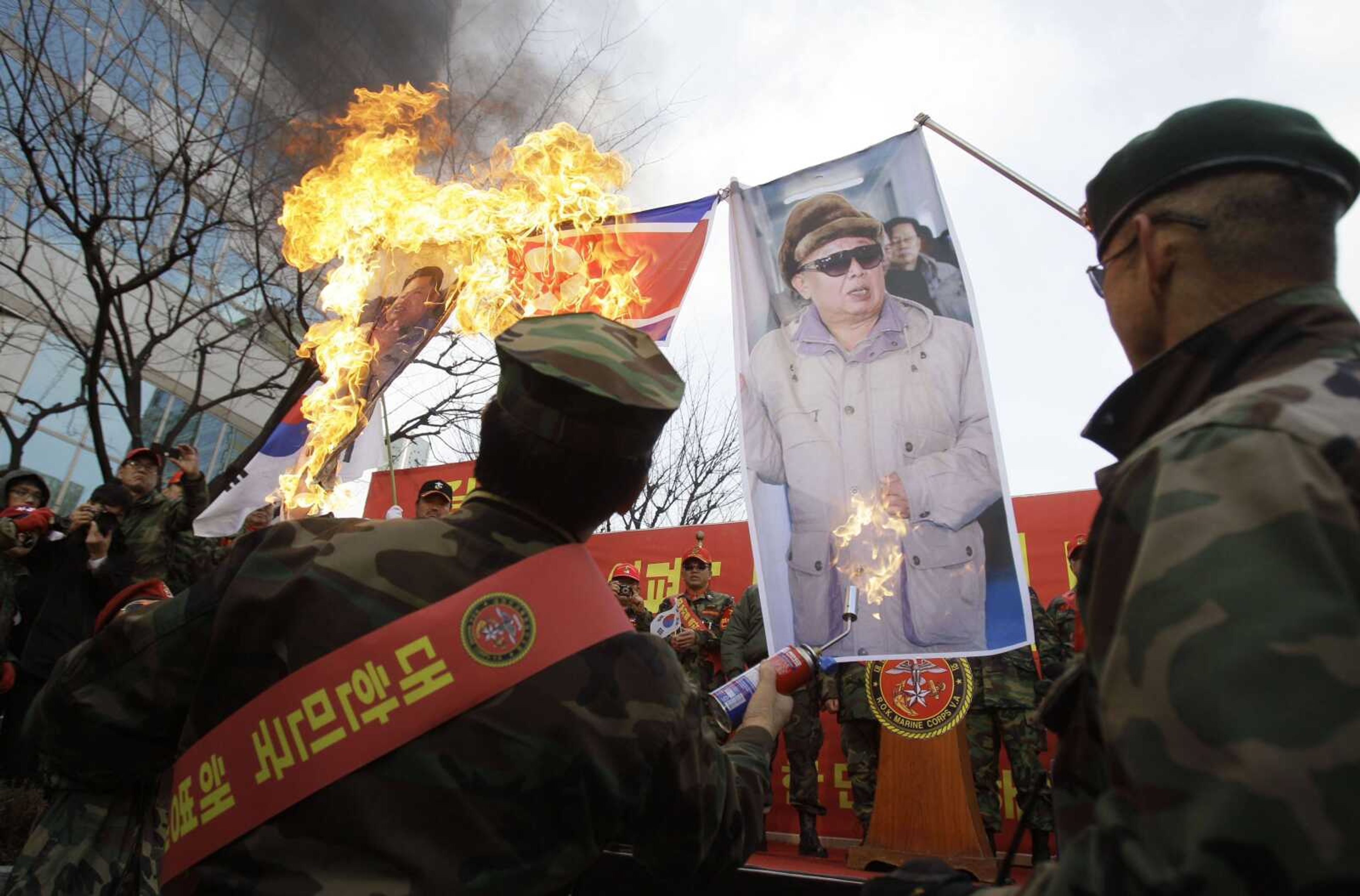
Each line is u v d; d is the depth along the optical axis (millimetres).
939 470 4281
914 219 4613
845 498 4398
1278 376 906
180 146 9836
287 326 10781
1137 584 809
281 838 1254
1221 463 814
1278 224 1000
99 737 1482
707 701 1901
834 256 4707
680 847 1467
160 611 1493
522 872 1273
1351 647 695
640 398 1489
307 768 1272
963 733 5531
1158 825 728
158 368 15055
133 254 13562
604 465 1507
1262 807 667
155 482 5496
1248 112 1031
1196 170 1030
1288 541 746
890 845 5402
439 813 1252
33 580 6098
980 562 4133
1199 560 771
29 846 2242
